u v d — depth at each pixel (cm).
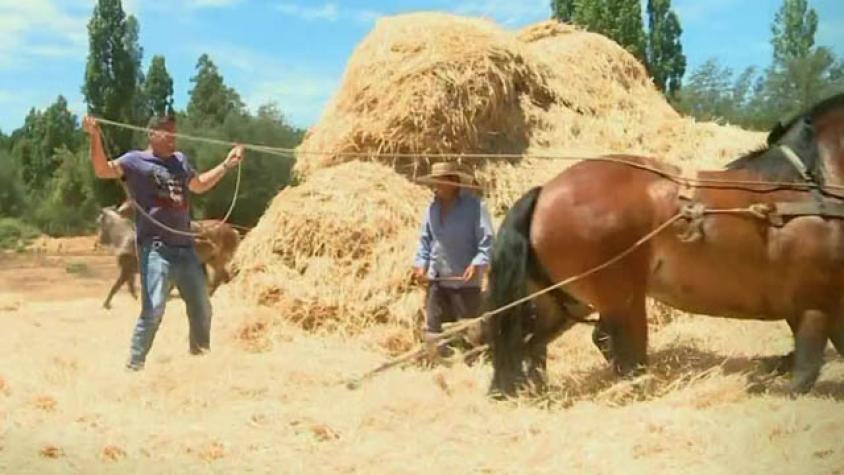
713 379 651
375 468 513
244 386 682
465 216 812
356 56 1116
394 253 920
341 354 808
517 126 1073
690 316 870
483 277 810
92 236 4497
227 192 3291
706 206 627
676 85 4475
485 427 580
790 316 628
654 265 646
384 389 662
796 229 610
